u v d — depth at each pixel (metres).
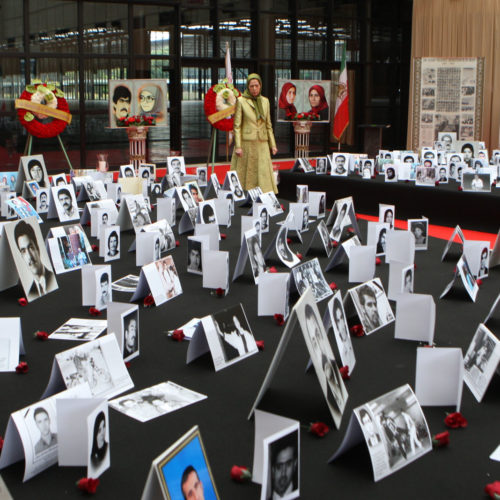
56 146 12.47
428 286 4.51
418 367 2.66
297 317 2.44
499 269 5.03
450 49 14.04
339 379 2.69
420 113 12.93
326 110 12.55
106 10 12.48
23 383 2.85
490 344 2.79
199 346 3.12
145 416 2.55
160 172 12.84
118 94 10.09
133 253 5.32
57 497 2.04
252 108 8.39
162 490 1.71
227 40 14.05
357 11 15.49
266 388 2.54
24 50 11.84
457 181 8.64
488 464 2.25
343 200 5.76
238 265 4.48
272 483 1.96
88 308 3.90
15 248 4.04
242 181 8.59
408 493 2.08
